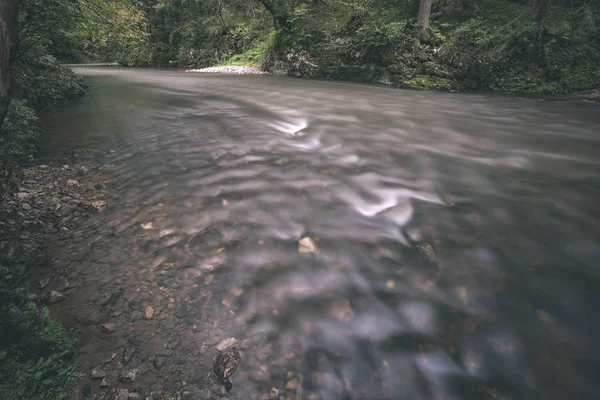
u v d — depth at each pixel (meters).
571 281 2.46
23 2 5.76
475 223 3.24
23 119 5.50
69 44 7.89
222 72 20.72
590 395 1.70
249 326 2.12
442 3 18.02
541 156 5.03
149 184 4.13
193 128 6.58
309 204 3.62
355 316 2.18
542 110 9.03
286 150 5.25
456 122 7.30
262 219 3.34
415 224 3.24
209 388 1.74
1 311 1.87
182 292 2.41
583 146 5.57
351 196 3.79
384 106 9.08
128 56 30.20
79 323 2.15
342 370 1.82
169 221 3.32
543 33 12.95
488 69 13.25
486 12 16.92
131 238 3.05
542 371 1.82
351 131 6.36
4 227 2.98
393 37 14.53
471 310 2.21
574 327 2.09
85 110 8.22
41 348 1.91
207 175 4.34
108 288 2.45
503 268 2.61
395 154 5.10
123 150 5.35
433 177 4.28
